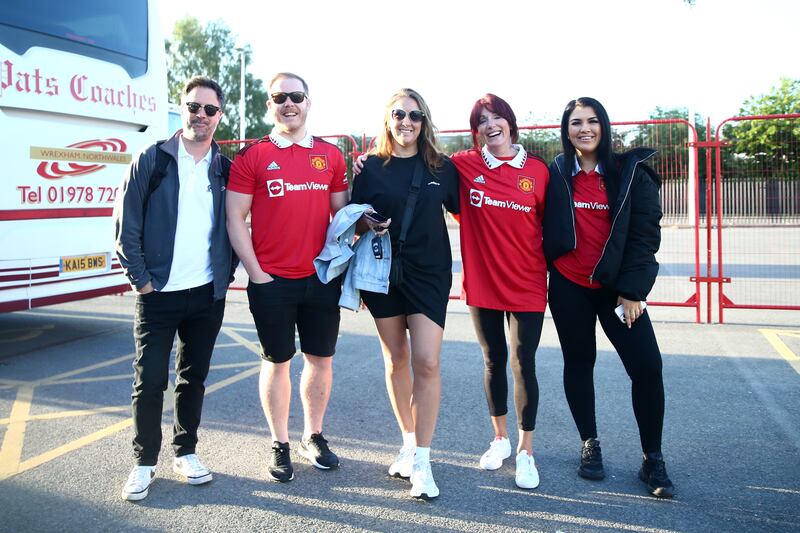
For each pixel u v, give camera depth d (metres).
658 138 7.45
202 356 3.32
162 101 6.61
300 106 3.28
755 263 12.01
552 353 5.86
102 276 6.06
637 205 3.11
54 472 3.46
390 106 3.22
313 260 3.33
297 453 3.72
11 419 4.30
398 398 3.40
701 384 4.84
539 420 4.19
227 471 3.46
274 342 3.32
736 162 7.60
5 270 5.25
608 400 4.55
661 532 2.80
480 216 3.28
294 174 3.27
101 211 6.00
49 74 5.41
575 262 3.25
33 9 5.32
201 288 3.23
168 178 3.14
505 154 3.34
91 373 5.46
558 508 3.03
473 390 4.86
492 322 3.41
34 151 5.39
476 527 2.86
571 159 3.28
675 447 3.71
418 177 3.23
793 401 4.44
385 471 3.47
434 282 3.22
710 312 7.13
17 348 6.36
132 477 3.16
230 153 9.20
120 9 6.10
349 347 6.22
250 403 4.62
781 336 6.37
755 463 3.48
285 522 2.91
